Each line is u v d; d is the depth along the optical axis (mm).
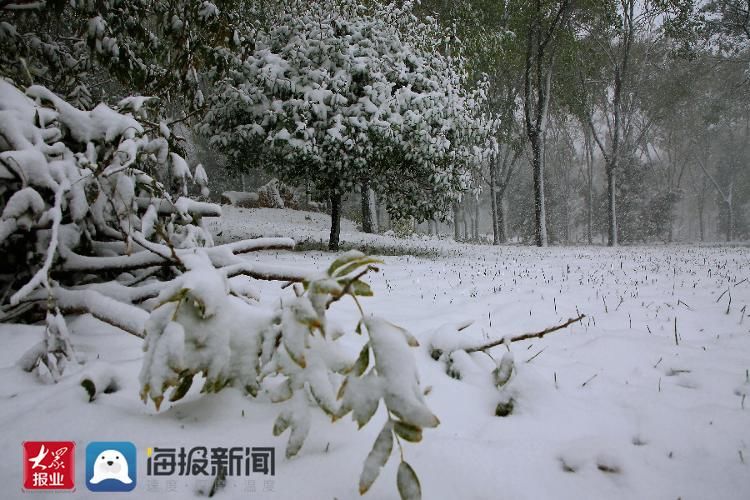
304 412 1604
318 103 11656
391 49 13234
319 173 12586
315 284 1568
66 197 3553
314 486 1571
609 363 3311
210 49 9109
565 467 1839
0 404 2053
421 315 4801
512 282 7672
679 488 1734
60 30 10172
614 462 1843
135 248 4238
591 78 28656
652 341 3861
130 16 8500
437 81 13305
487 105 24078
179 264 3340
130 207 3471
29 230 3240
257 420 1957
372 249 14914
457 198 13547
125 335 3227
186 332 1721
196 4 8219
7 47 7031
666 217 38656
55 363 2520
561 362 3307
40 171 3211
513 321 4734
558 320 4805
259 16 14023
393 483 1607
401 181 13703
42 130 3564
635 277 8391
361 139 11305
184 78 8312
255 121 12422
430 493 1593
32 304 3264
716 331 4363
